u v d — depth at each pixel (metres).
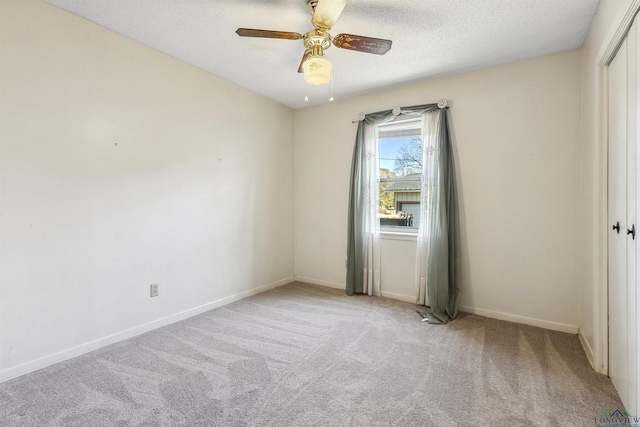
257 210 3.75
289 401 1.73
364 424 1.56
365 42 2.04
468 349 2.35
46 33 2.05
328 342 2.47
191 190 3.00
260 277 3.82
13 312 1.95
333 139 3.98
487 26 2.27
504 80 2.89
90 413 1.63
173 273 2.87
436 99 3.24
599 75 2.03
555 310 2.72
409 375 2.00
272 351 2.32
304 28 2.33
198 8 2.09
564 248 2.68
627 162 1.64
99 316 2.36
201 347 2.38
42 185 2.06
